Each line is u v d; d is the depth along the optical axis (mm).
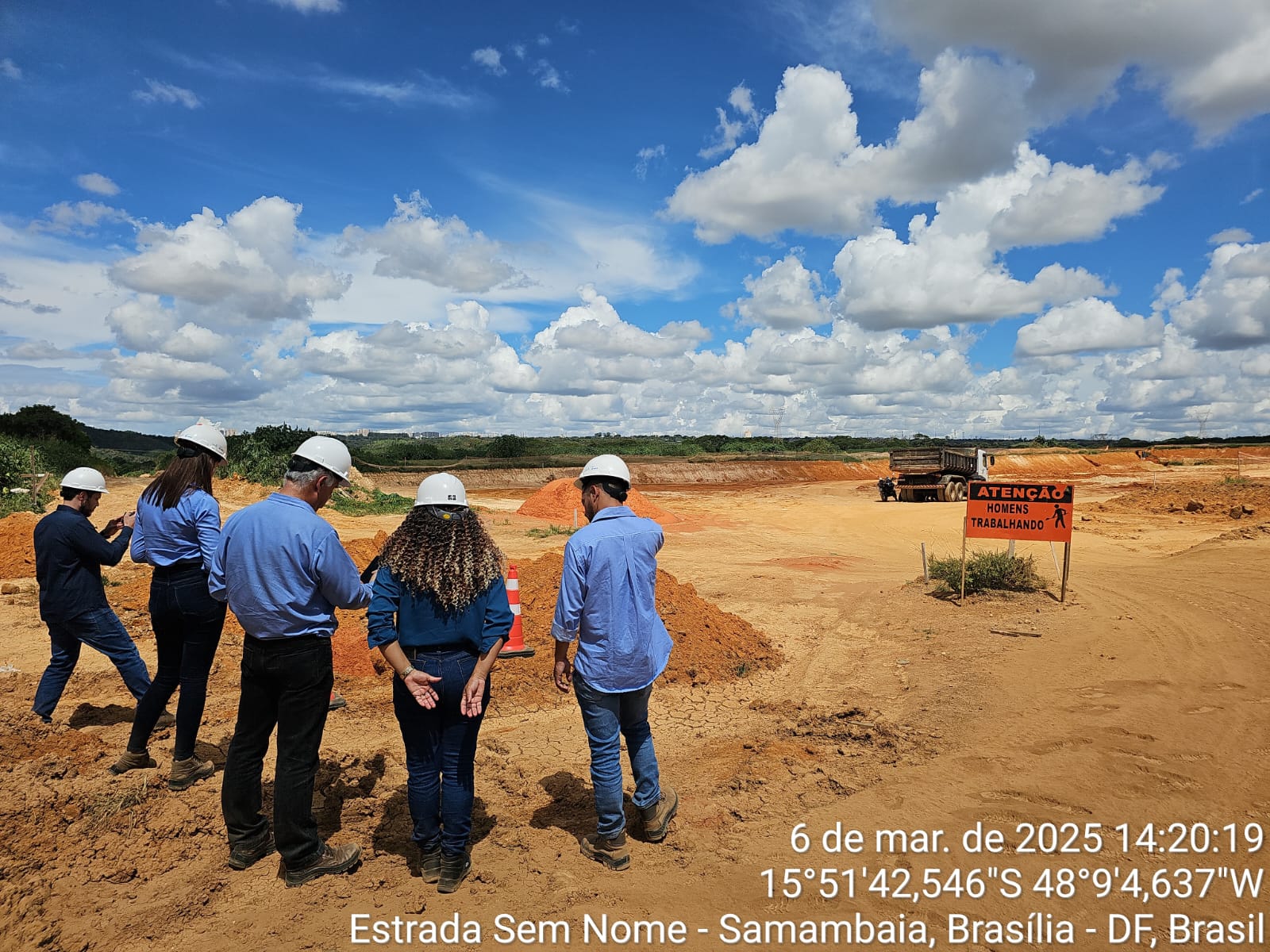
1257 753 4762
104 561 4996
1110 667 6840
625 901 3262
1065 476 56750
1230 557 12938
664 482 56781
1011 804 4164
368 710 5977
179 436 4344
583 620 3584
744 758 4938
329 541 3312
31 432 44312
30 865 3406
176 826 3801
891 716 5766
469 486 49781
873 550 18031
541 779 4668
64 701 5891
